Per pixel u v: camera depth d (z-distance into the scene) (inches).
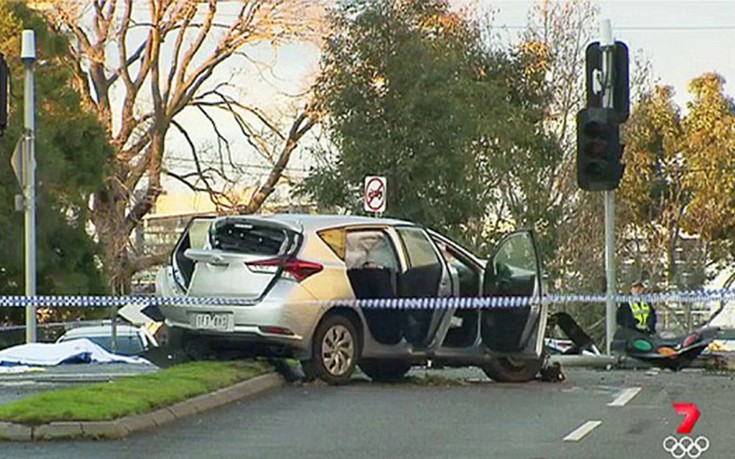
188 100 4596.5
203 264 1562.5
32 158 2396.7
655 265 4328.3
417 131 3356.3
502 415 1299.2
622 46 2004.2
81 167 3631.9
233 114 4650.6
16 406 1157.7
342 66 3440.0
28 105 2409.0
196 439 1131.9
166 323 1609.3
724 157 5167.3
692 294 1969.7
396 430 1194.6
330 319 1542.8
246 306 1518.2
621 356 2082.9
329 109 3481.8
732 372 1977.1
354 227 1589.6
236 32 4532.5
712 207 5152.6
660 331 2632.9
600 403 1402.6
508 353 1619.1
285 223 1557.6
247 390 1437.0
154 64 4537.4
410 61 3395.7
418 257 1594.5
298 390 1496.1
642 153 5068.9
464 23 3993.6
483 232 3708.2
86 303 1851.6
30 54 2423.7
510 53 4160.9
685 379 1750.7
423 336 1583.4
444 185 3395.7
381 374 1675.7
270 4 4466.0
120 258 4387.3
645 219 5093.5
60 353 1964.8
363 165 3348.9
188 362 1577.3
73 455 1041.5
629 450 1091.9
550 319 1977.1
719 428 1215.6
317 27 4399.6
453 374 1825.8
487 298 1601.9
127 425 1151.6
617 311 2343.8
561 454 1069.8
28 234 2374.5
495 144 3796.8
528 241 1626.5
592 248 3917.3
